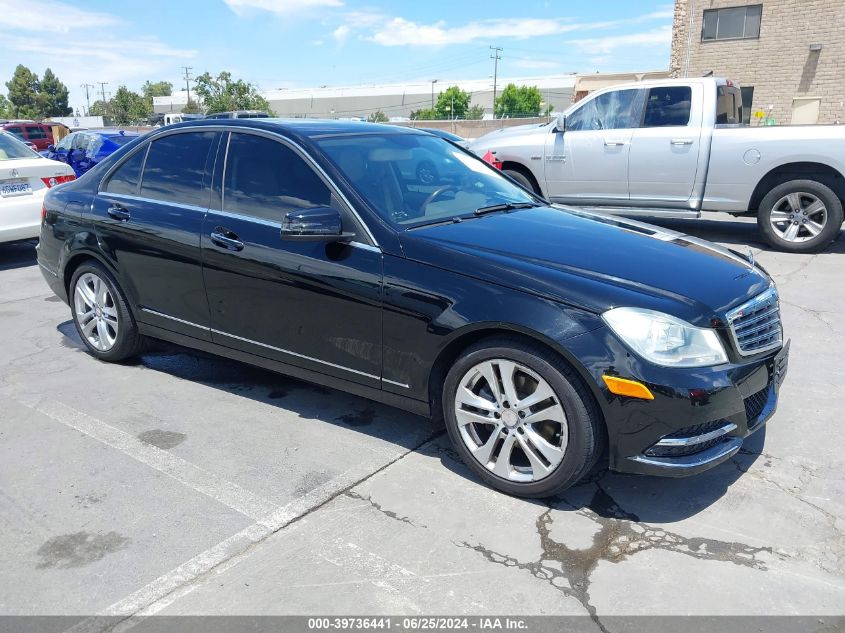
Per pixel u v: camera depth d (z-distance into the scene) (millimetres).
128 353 4805
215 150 4117
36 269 8227
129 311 4645
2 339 5543
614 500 3152
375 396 3520
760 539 2855
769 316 3229
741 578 2619
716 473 3367
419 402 3359
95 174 4781
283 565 2719
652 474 2863
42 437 3818
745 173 8039
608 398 2807
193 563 2734
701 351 2842
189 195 4176
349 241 3465
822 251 8141
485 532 2916
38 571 2699
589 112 8914
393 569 2688
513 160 9461
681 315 2854
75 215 4719
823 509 3057
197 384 4559
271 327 3809
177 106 102312
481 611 2461
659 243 3582
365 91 107500
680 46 25625
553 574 2652
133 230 4348
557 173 9164
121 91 85250
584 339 2830
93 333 4949
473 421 3211
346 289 3424
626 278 3035
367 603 2508
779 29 23891
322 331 3588
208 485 3305
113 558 2770
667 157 8383
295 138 3840
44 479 3373
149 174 4422
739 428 2973
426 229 3447
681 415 2775
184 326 4273
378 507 3107
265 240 3727
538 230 3598
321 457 3572
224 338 4074
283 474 3400
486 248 3252
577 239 3486
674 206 8578
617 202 8930
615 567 2689
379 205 3535
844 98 23391
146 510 3102
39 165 8250
